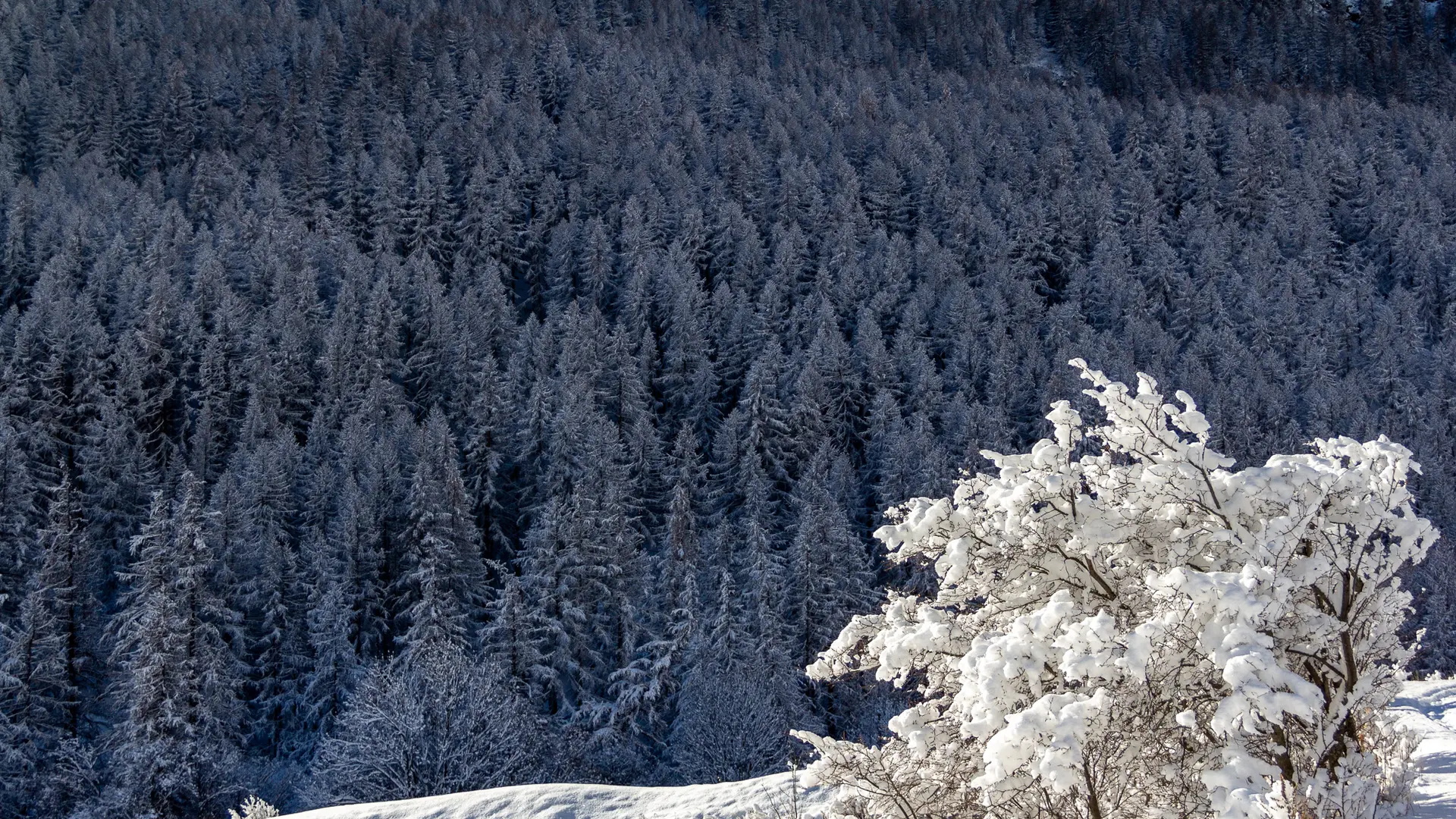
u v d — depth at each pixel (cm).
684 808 1122
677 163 13050
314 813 1257
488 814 1186
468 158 12838
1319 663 648
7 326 6788
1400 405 7006
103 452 5600
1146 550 729
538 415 5947
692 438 6053
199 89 15225
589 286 9850
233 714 3638
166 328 7044
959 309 8250
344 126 13975
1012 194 12319
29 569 4494
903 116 16238
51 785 3353
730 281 10119
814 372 6706
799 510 5391
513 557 5722
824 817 777
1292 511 638
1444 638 3859
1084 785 585
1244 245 11112
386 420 6412
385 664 3875
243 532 4516
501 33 18388
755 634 3984
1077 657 547
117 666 4053
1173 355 7744
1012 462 736
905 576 4469
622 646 4150
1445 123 15688
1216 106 16750
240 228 9412
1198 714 614
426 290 8031
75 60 15950
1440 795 651
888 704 3447
